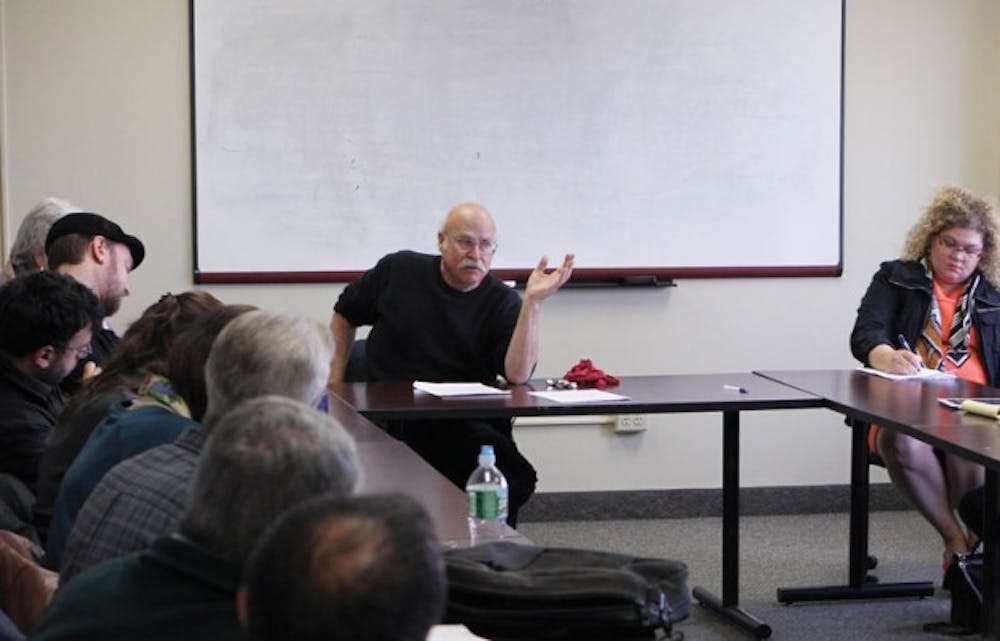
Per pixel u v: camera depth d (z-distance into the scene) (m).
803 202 6.41
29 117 5.91
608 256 6.27
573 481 6.42
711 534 6.18
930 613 4.98
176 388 2.60
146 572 1.74
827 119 6.39
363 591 1.17
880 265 5.92
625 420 6.39
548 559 2.19
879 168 6.49
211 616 1.69
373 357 5.03
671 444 6.47
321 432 1.67
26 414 3.45
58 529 2.60
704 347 6.41
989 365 5.31
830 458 6.61
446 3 6.08
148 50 5.95
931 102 6.51
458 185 6.14
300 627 1.17
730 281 6.40
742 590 5.29
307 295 6.12
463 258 4.86
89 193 5.96
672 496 6.48
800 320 6.46
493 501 3.58
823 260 6.44
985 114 6.55
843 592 5.12
